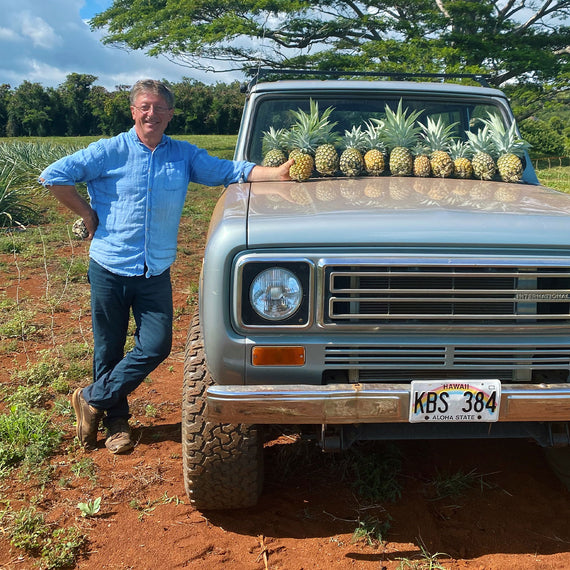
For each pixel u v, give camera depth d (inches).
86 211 119.0
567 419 91.5
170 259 123.0
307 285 87.9
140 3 1165.1
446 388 88.8
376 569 95.0
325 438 98.3
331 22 1026.7
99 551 99.4
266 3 986.1
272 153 135.3
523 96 1058.7
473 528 105.7
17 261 299.9
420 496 114.8
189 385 101.3
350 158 130.6
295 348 88.9
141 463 126.2
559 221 94.1
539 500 114.2
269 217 91.8
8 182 398.3
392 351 90.2
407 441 136.7
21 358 180.5
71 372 166.4
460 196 110.3
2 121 2532.0
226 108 2319.1
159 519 107.8
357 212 94.5
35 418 135.0
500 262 87.9
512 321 90.8
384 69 924.6
